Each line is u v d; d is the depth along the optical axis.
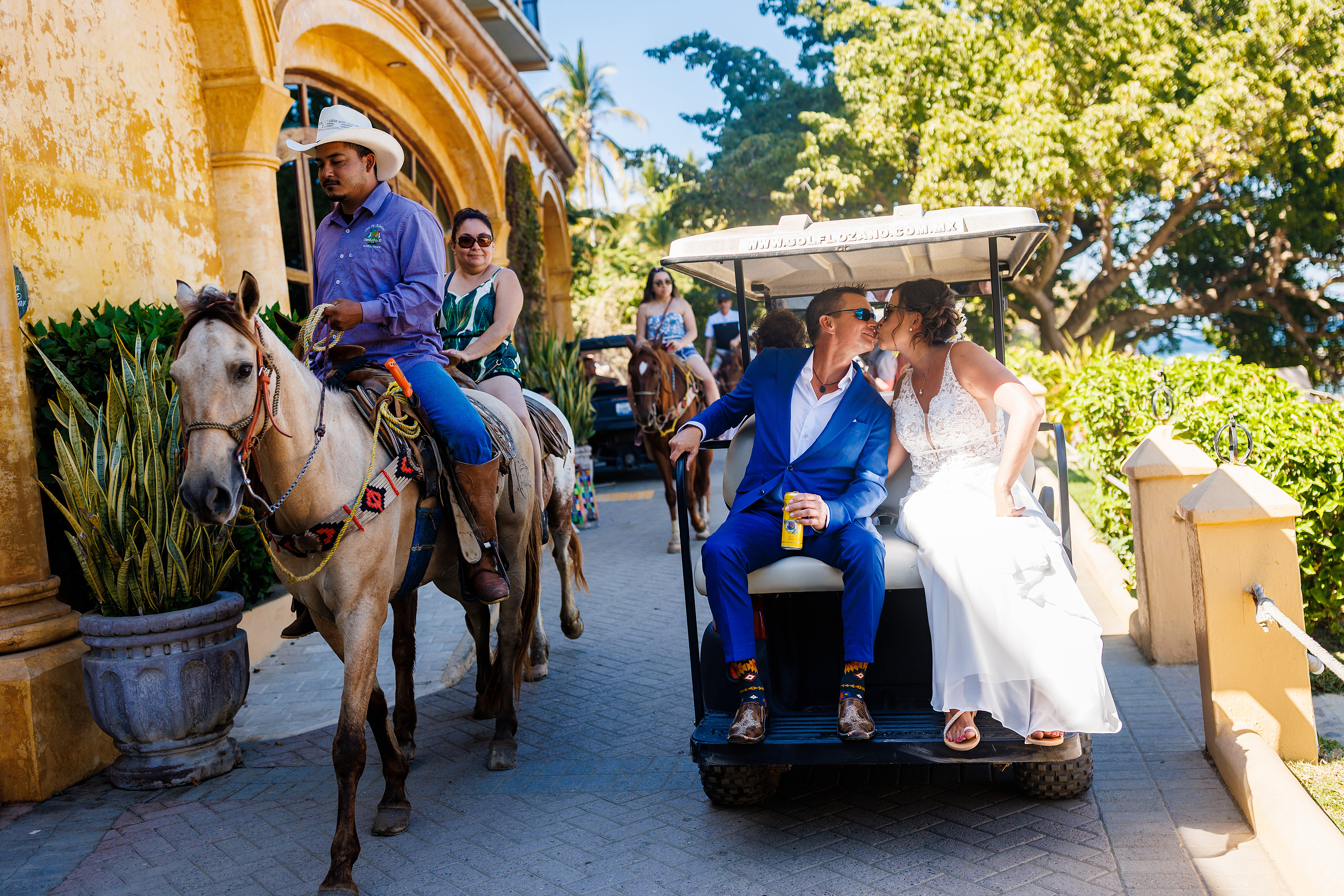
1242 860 3.44
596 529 11.61
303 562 3.69
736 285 4.55
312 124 10.58
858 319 4.09
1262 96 18.36
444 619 7.58
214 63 7.63
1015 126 18.30
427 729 5.38
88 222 6.13
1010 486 3.69
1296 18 18.48
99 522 4.61
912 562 3.84
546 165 19.25
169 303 7.02
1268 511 4.02
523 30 16.83
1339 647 5.59
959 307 4.08
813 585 3.84
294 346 3.75
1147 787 4.04
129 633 4.59
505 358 5.42
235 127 7.74
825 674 4.17
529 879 3.65
